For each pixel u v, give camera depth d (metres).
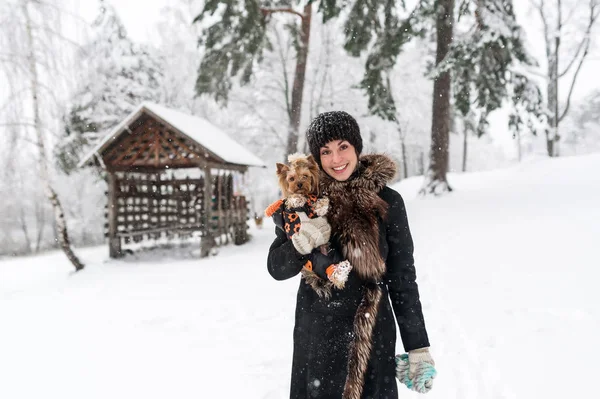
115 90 20.84
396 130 35.47
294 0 20.61
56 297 8.86
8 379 4.51
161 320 6.34
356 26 14.90
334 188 1.74
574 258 6.71
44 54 10.84
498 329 4.41
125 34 22.42
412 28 15.40
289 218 1.69
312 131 1.82
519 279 6.07
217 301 7.23
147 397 3.86
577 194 12.30
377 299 1.71
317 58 27.02
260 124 26.72
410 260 1.82
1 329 6.46
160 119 13.27
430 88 34.91
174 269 11.39
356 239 1.66
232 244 16.05
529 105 15.03
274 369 4.25
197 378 4.17
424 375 1.71
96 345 5.44
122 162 14.28
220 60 17.36
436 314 5.10
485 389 3.29
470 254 7.86
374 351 1.76
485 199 14.09
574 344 3.85
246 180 28.03
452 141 41.84
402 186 24.00
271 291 7.68
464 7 14.04
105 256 15.12
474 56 13.83
